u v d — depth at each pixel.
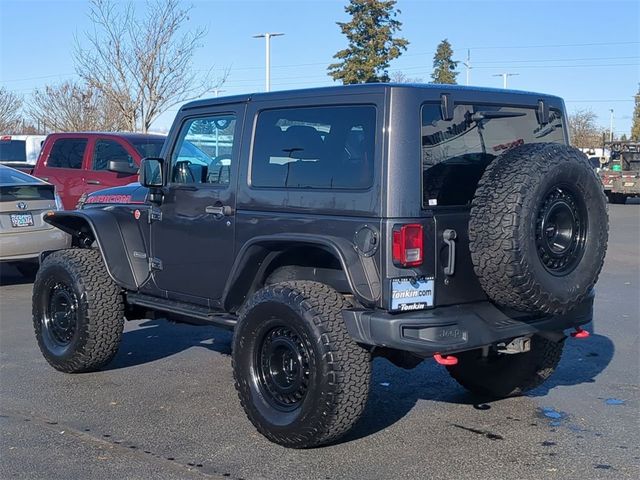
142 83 21.86
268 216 5.33
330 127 5.04
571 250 4.89
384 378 6.81
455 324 4.73
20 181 10.98
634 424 5.60
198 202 5.87
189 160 6.05
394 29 30.55
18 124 37.12
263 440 5.25
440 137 4.92
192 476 4.65
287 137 5.30
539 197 4.59
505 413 5.86
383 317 4.61
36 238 10.88
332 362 4.68
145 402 6.09
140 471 4.72
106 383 6.61
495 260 4.59
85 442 5.22
